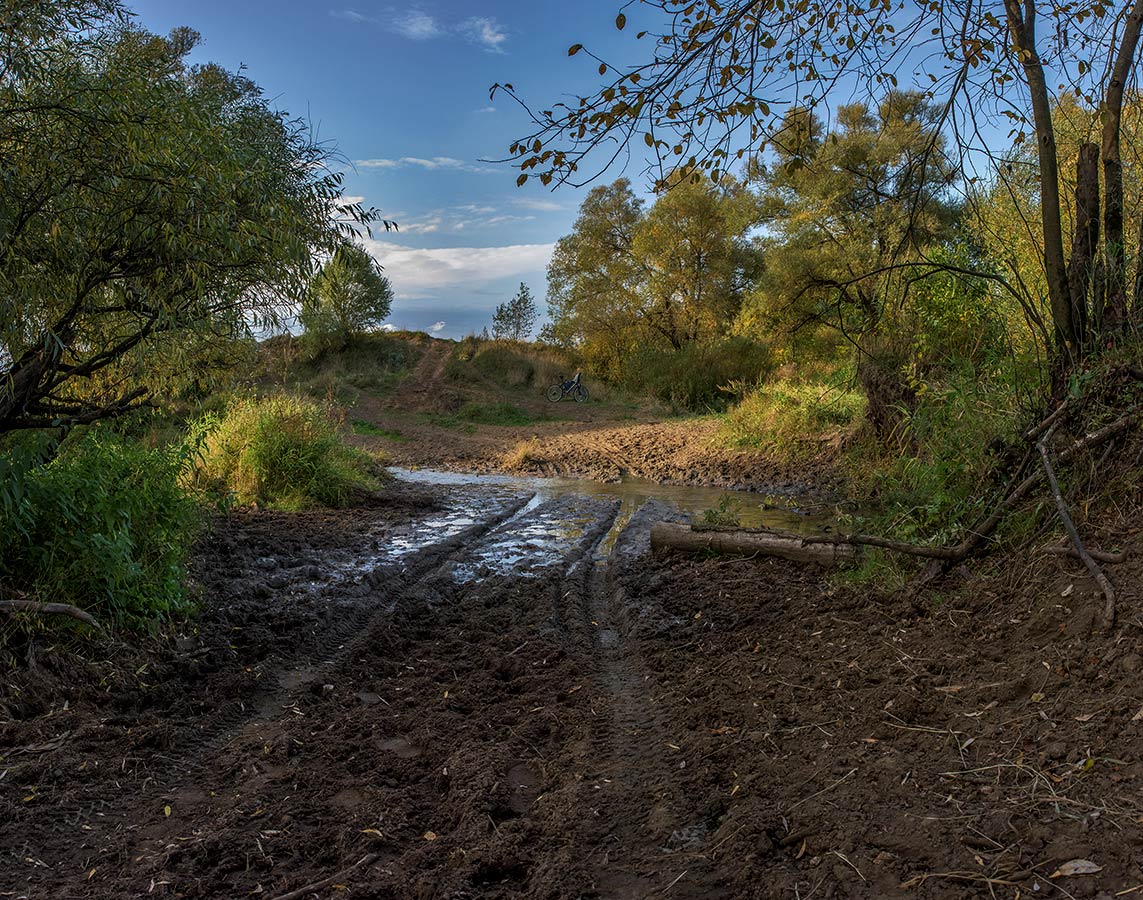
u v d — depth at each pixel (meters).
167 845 3.18
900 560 6.00
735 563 7.21
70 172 4.65
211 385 7.66
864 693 4.06
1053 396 5.75
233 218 5.30
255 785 3.66
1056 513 5.07
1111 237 5.64
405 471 15.18
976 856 2.61
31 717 4.12
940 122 5.90
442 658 5.44
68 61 4.95
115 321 5.71
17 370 4.96
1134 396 5.17
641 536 9.07
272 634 5.61
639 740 4.09
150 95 5.02
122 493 5.41
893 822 2.89
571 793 3.49
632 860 3.01
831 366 18.31
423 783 3.71
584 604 6.75
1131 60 5.50
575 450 17.33
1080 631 3.84
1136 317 5.42
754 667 4.79
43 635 4.59
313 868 3.04
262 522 9.08
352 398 25.03
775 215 28.28
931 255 9.16
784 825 3.06
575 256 37.31
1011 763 3.08
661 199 33.25
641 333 35.34
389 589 6.97
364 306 31.78
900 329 10.52
